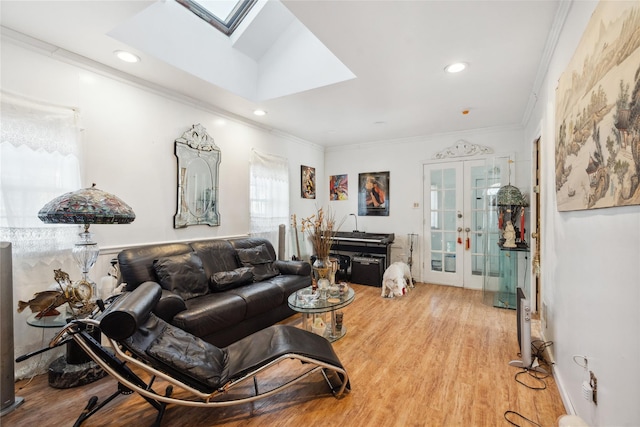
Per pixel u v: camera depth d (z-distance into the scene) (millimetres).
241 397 1917
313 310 2500
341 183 5762
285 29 3188
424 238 4977
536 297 3346
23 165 2092
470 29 2025
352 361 2355
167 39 2520
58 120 2262
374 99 3312
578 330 1528
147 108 2902
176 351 1692
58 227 2262
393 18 1918
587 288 1388
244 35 3055
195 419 1718
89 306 1986
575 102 1456
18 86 2094
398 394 1932
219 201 3666
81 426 1657
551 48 2148
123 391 1733
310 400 1882
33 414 1748
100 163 2551
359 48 2262
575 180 1465
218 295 2705
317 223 3553
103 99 2568
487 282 3850
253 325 2820
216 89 3062
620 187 974
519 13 1856
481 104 3443
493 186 3904
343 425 1656
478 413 1744
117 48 2295
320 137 5113
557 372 1998
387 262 4934
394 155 5230
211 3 2779
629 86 907
